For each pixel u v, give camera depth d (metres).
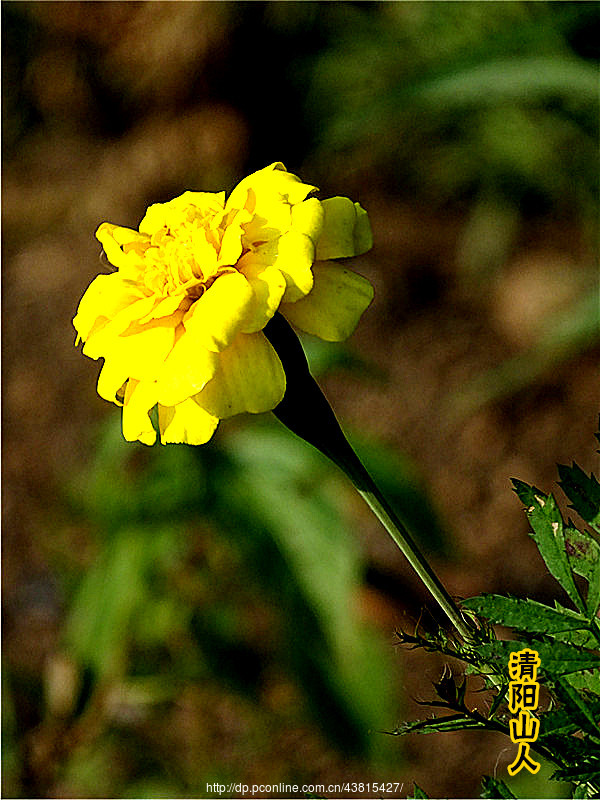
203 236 0.36
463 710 0.34
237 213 0.37
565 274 0.97
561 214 1.02
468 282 1.01
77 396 1.00
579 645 0.34
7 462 0.95
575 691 0.34
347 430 0.65
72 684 0.63
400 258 1.03
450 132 1.03
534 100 0.94
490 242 1.02
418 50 0.98
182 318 0.36
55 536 0.78
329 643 0.61
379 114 0.77
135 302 0.37
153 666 0.66
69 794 0.64
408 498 0.63
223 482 0.62
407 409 0.93
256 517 0.61
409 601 0.72
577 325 0.70
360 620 0.66
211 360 0.35
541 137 0.97
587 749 0.34
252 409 0.35
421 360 0.96
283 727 0.70
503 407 0.91
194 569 0.67
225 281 0.35
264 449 0.63
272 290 0.35
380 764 0.62
